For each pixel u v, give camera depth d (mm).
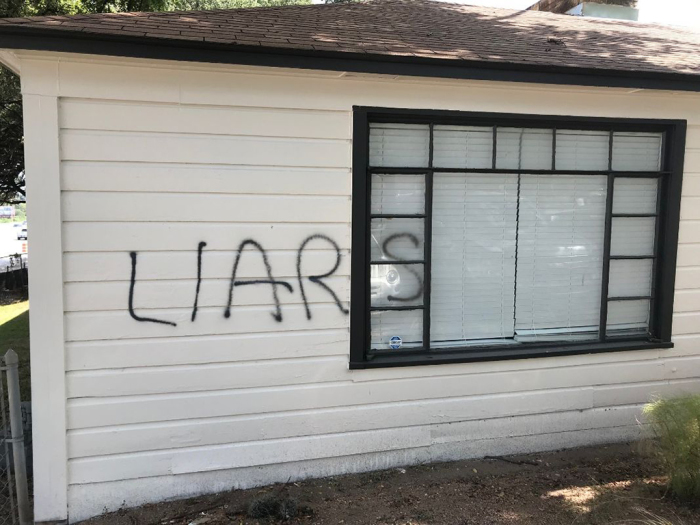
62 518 3477
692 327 4586
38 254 3350
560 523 3281
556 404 4348
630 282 4547
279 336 3775
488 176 4176
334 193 3799
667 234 4441
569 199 4355
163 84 3479
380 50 3557
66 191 3391
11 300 12516
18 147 12805
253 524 3316
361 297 3887
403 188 4027
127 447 3568
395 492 3701
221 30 3627
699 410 3543
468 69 3672
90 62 3350
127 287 3514
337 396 3904
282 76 3643
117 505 3570
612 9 7652
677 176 4410
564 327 4422
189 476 3682
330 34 3947
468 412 4168
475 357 4105
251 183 3660
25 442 4090
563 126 4230
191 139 3549
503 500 3580
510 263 4281
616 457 4258
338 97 3748
